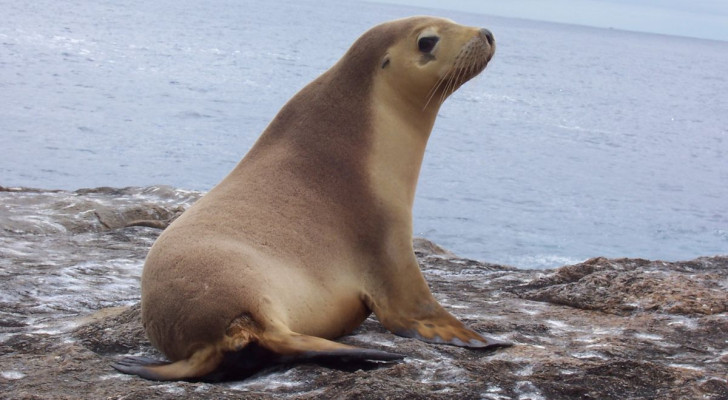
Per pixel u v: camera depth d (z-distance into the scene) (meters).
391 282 6.46
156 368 5.47
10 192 14.98
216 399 4.87
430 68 6.65
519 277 9.28
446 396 4.95
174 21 194.75
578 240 33.56
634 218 38.97
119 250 10.77
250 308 5.41
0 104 54.72
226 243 5.77
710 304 7.68
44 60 84.62
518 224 35.34
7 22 132.75
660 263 9.69
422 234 32.16
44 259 9.95
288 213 6.20
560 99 103.81
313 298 6.00
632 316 7.59
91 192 15.51
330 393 4.94
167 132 50.88
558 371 5.54
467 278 9.32
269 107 66.88
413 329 6.35
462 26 6.78
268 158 6.59
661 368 5.58
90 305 8.03
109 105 59.78
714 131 90.12
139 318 6.86
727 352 6.48
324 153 6.55
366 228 6.43
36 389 5.22
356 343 6.16
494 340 6.27
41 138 44.78
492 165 50.84
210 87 77.19
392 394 4.86
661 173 55.44
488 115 77.94
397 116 6.76
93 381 5.36
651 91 141.50
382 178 6.57
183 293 5.49
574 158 58.12
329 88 6.84
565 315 7.63
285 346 5.35
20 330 6.91
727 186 52.59
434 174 45.47
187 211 6.28
